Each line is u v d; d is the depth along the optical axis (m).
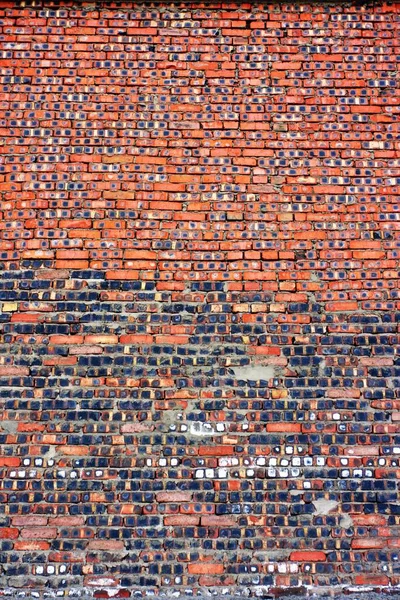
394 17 5.30
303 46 5.23
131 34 5.21
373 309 4.78
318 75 5.18
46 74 5.13
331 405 4.60
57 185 4.94
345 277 4.83
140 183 4.95
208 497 4.42
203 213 4.91
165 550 4.33
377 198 4.97
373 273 4.84
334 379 4.65
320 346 4.71
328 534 4.38
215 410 4.57
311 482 4.46
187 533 4.36
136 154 5.00
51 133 5.03
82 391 4.61
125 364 4.65
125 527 4.37
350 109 5.13
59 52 5.17
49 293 4.78
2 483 4.44
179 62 5.17
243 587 4.27
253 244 4.87
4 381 4.62
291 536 4.37
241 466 4.48
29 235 4.87
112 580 4.28
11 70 5.14
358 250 4.88
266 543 4.35
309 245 4.88
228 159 5.00
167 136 5.04
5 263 4.84
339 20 5.29
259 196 4.95
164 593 4.25
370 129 5.10
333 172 5.01
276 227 4.90
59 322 4.73
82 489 4.43
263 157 5.02
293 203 4.95
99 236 4.87
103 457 4.49
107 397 4.59
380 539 4.37
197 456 4.49
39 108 5.07
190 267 4.82
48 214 4.90
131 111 5.07
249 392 4.61
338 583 4.29
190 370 4.64
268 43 5.23
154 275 4.81
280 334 4.72
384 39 5.27
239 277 4.81
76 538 4.35
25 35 5.20
